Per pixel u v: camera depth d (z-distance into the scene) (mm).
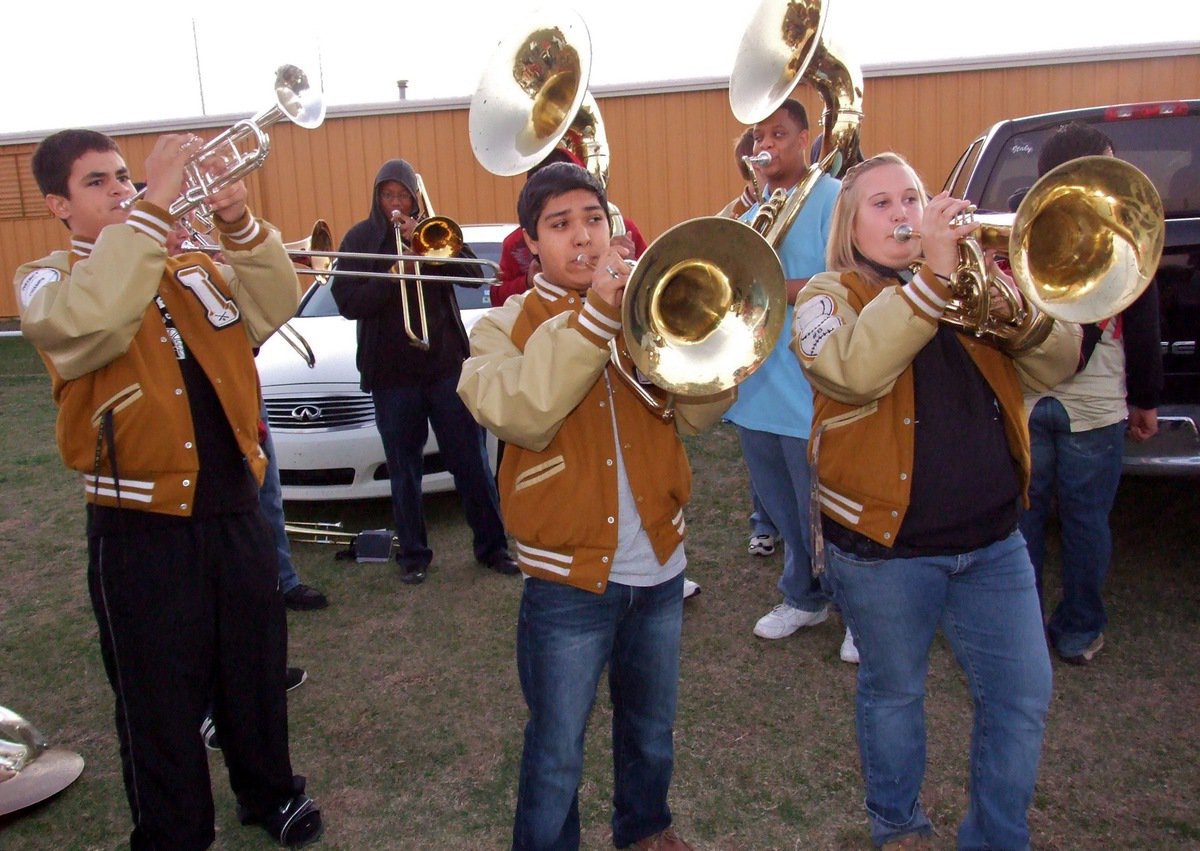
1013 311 1982
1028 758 2092
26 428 7828
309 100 2352
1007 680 2100
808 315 2109
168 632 2213
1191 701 3074
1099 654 3389
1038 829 2516
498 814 2719
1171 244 3592
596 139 2734
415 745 3078
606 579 2023
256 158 2238
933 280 1865
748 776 2818
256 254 2295
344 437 4840
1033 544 3191
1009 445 2133
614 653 2219
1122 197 1802
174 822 2270
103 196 2207
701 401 2139
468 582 4375
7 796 2756
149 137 11648
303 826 2590
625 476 2074
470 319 5555
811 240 3215
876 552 2102
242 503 2324
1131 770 2744
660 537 2092
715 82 10258
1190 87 9352
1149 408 3123
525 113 2492
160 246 2045
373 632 3900
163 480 2191
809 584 3605
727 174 10445
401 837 2635
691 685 3344
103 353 2021
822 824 2604
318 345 5191
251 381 2357
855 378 1939
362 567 4609
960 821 2582
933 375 2082
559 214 2072
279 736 2484
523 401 1858
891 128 9938
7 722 2951
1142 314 3021
